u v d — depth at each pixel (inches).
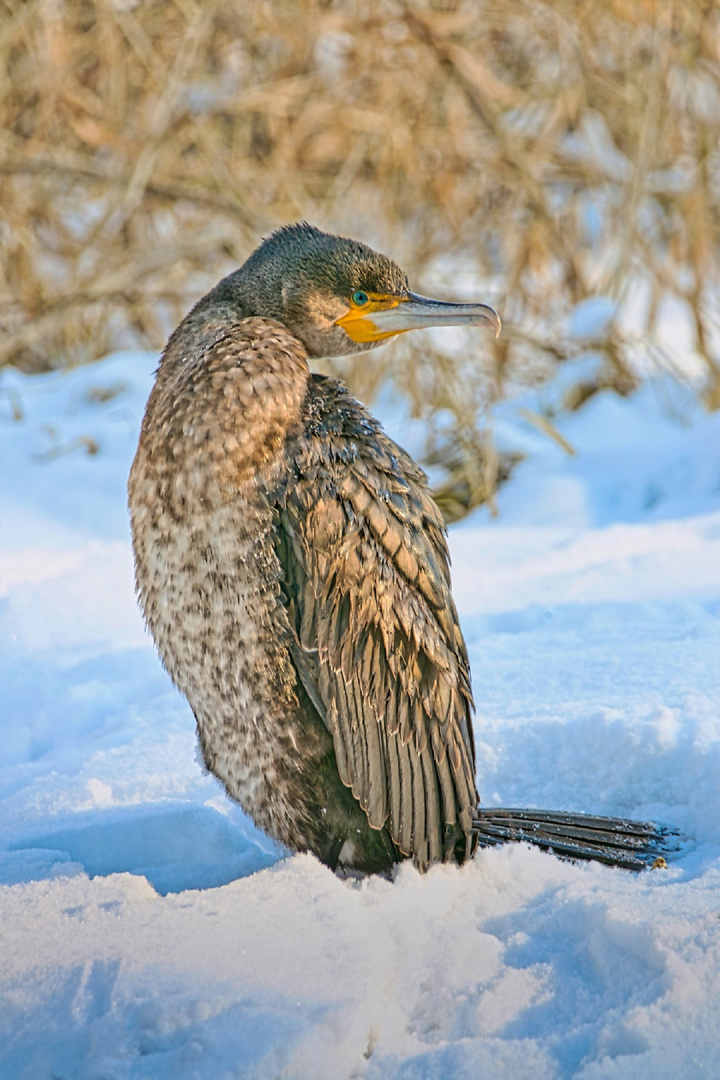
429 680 217.8
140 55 667.4
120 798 267.0
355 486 215.8
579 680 310.3
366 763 213.5
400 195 680.4
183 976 169.5
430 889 204.5
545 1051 161.8
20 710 317.7
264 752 216.7
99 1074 153.9
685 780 259.1
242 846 241.9
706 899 195.0
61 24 680.4
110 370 621.6
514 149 649.6
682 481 514.0
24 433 557.3
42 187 687.7
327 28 667.4
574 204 686.5
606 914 185.6
